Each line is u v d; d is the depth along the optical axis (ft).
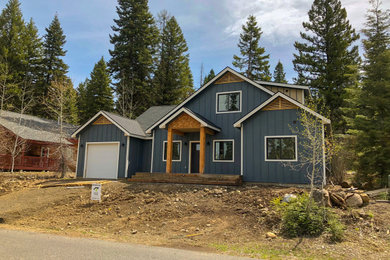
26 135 82.94
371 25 62.69
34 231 29.50
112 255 19.85
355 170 51.39
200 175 49.83
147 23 131.95
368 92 54.08
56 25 144.46
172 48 135.74
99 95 136.77
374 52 58.90
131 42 127.24
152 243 24.57
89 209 38.09
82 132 67.46
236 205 34.12
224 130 57.36
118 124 62.64
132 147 63.41
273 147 47.73
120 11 130.11
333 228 23.95
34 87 124.16
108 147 64.49
